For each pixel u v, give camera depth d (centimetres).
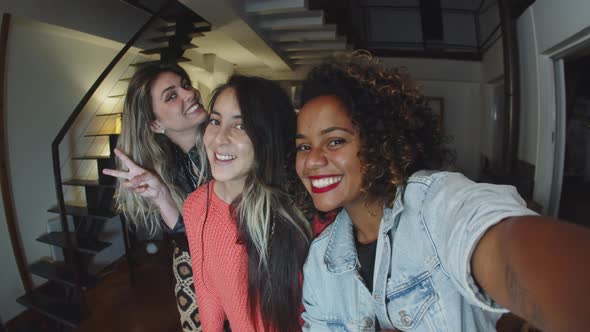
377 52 607
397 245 64
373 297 69
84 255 329
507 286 39
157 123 151
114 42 370
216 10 307
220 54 541
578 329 31
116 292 299
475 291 45
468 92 597
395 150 61
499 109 517
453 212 51
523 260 36
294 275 91
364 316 74
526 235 37
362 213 72
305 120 68
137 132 148
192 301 141
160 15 358
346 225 79
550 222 37
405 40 654
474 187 52
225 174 91
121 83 403
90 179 362
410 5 653
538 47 307
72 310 265
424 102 67
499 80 517
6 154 281
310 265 83
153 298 287
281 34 434
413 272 62
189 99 151
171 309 269
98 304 280
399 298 65
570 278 32
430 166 68
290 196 90
